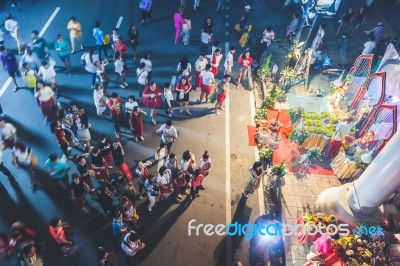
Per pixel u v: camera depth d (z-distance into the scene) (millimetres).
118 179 10031
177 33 17141
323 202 11227
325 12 18078
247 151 13336
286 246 10664
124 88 15133
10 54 13453
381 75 11633
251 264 10352
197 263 10289
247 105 15164
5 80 14977
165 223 11055
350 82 13758
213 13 19641
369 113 12203
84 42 17125
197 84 15008
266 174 12461
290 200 11883
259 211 11633
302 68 16141
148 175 10906
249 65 15266
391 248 9898
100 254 8578
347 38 19000
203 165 11086
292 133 13094
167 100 13430
